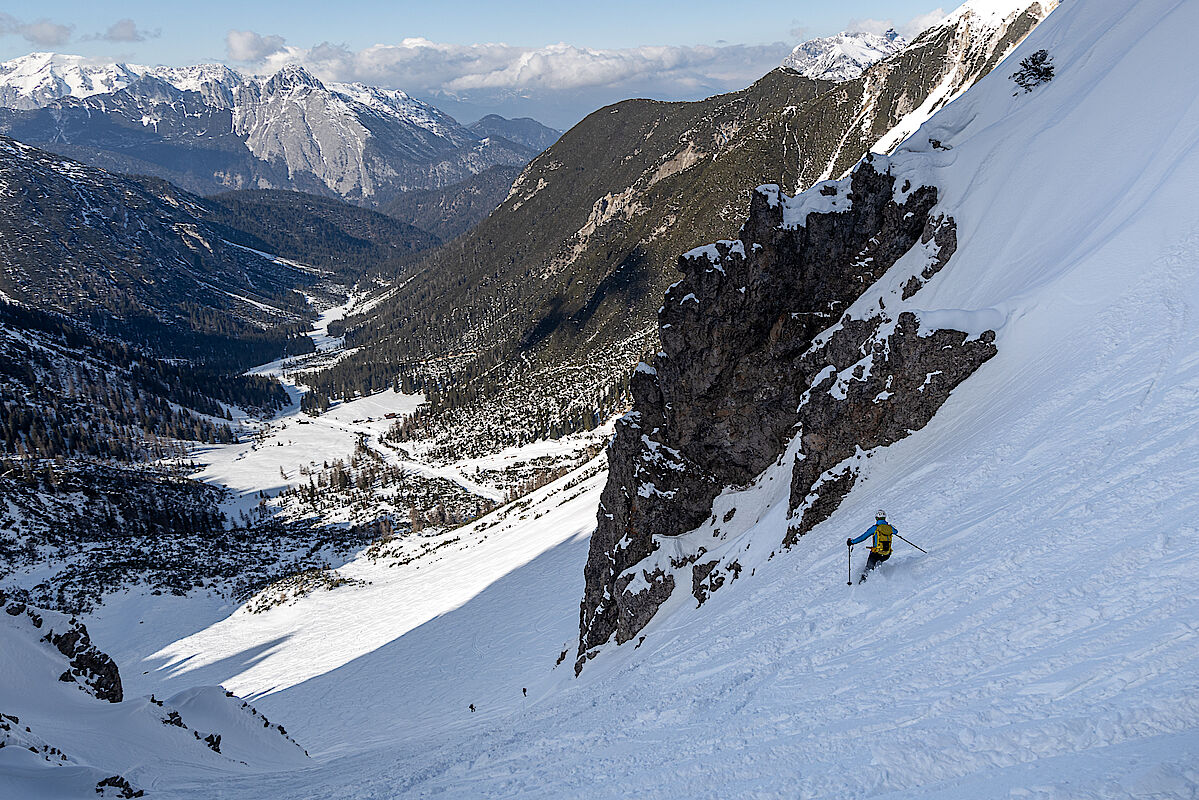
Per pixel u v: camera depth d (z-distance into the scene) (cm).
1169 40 3262
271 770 3534
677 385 4262
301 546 15862
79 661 3716
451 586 9762
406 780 2200
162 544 15262
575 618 6838
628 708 2069
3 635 3416
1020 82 4147
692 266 4075
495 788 1758
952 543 1850
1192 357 1895
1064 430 2009
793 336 4022
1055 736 1013
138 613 11856
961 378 2773
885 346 3003
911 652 1473
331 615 10419
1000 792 951
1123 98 3222
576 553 8425
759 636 2058
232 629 10900
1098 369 2159
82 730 3041
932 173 3806
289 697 7594
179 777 2817
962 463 2269
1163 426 1723
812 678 1605
